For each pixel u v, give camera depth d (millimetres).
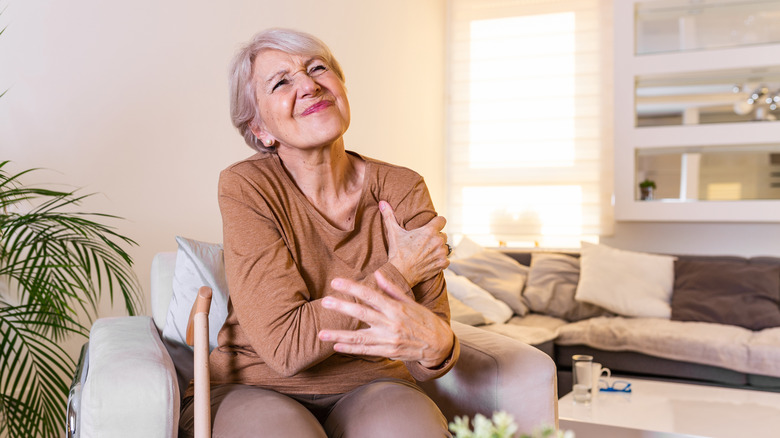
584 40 5211
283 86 1416
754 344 3182
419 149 5078
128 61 2639
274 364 1252
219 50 3061
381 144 4465
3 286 2205
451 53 5535
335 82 1448
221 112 3076
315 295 1373
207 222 2992
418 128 5059
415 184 1528
